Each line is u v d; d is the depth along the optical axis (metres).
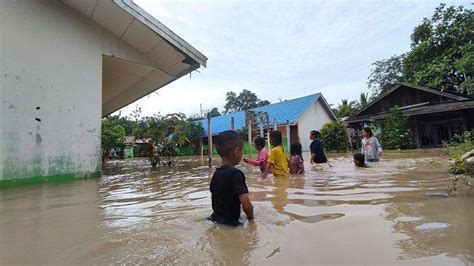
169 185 5.45
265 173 5.54
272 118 26.73
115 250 1.88
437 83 21.52
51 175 6.86
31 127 6.66
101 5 7.36
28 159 6.54
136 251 1.86
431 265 1.50
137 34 8.44
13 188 5.62
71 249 1.92
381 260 1.58
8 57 6.46
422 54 23.48
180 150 29.39
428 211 2.52
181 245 1.96
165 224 2.51
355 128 25.64
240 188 2.54
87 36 7.94
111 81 11.73
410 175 5.18
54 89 7.13
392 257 1.62
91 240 2.10
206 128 30.34
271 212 2.80
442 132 21.11
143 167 11.96
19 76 6.59
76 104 7.51
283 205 3.08
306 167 7.44
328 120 29.00
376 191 3.65
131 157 25.94
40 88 6.89
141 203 3.62
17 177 6.33
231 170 2.68
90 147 7.66
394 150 19.38
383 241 1.86
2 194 4.82
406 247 1.75
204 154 28.28
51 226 2.54
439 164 7.10
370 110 24.12
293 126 26.47
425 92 21.56
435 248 1.71
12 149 6.33
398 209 2.64
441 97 20.83
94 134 7.78
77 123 7.47
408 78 25.38
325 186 4.29
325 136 23.08
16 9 6.68
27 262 1.72
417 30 23.70
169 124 12.36
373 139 8.71
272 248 1.85
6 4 6.54
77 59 7.66
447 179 4.43
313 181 4.90
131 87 12.72
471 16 20.77
